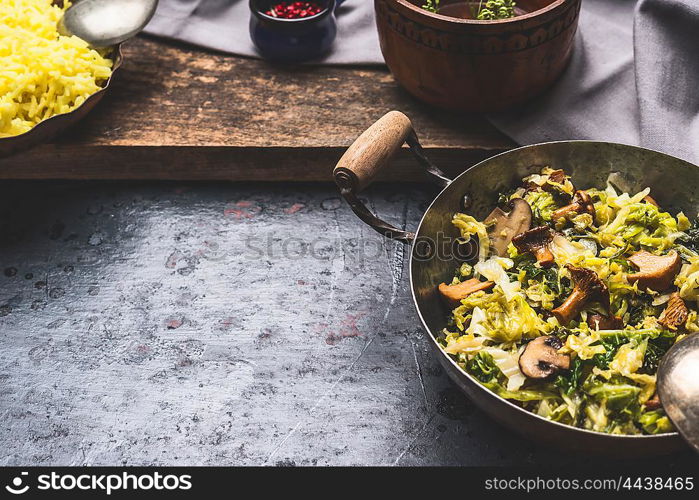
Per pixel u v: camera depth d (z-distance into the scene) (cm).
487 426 72
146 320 79
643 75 82
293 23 87
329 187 87
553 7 76
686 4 81
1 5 87
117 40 86
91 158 85
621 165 76
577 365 66
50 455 72
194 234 84
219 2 94
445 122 85
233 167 86
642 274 69
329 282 81
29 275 82
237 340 77
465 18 85
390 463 70
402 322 78
